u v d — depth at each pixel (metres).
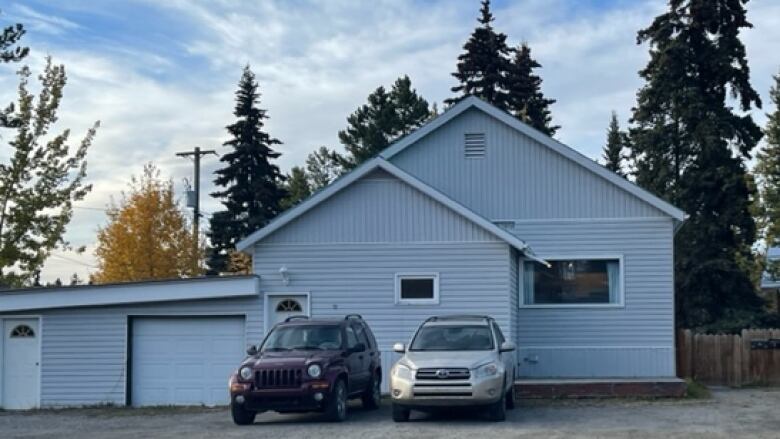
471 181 26.08
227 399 24.19
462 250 23.80
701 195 34.50
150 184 42.56
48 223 29.88
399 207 24.05
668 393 22.39
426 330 19.08
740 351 27.06
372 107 59.06
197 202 43.59
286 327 19.69
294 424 18.03
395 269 23.95
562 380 23.27
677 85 34.44
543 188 25.84
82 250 31.02
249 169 47.25
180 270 42.19
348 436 15.96
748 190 35.25
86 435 17.53
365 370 20.16
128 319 24.45
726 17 34.50
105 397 24.30
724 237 34.91
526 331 25.64
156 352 24.42
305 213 24.23
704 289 34.22
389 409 20.66
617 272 25.52
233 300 24.36
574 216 25.67
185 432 17.38
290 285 24.19
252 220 45.69
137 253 41.41
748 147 34.84
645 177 35.66
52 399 24.34
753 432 16.23
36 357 24.50
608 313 25.41
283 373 17.80
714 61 34.03
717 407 20.42
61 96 30.34
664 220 25.36
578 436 15.70
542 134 25.80
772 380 26.88
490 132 26.12
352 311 24.00
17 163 29.55
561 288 25.67
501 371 17.67
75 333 24.48
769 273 40.00
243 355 24.28
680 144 35.06
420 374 17.45
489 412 17.81
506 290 23.61
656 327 25.20
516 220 25.86
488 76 48.47
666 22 34.84
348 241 24.11
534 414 19.16
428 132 26.25
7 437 17.56
